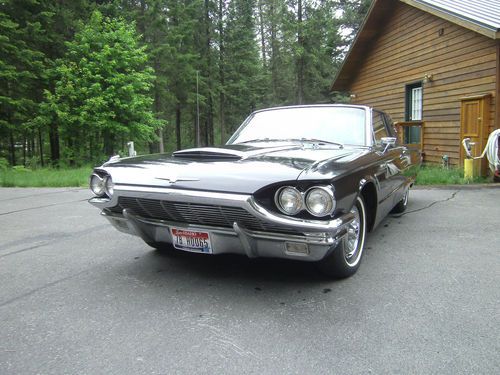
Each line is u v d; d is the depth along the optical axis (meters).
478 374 1.92
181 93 29.14
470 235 4.49
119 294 2.96
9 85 16.45
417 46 11.47
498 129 8.25
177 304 2.77
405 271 3.34
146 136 18.34
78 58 16.70
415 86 11.91
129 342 2.27
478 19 7.91
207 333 2.36
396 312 2.58
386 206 4.09
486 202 6.47
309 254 2.58
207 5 31.19
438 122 10.64
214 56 31.89
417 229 4.80
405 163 5.07
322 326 2.42
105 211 3.30
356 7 32.97
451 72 10.06
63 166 17.52
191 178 2.70
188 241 2.91
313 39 27.94
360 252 3.36
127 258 3.85
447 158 9.97
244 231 2.61
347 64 14.94
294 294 2.90
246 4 32.72
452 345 2.18
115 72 16.56
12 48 15.52
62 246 4.35
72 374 1.97
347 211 2.69
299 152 3.15
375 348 2.16
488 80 8.84
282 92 37.69
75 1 19.30
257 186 2.49
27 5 17.16
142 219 3.07
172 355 2.13
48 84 17.45
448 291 2.91
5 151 20.14
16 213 6.41
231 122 37.25
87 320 2.55
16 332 2.40
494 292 2.88
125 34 17.06
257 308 2.68
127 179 2.97
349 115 4.17
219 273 3.37
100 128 16.19
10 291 3.06
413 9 11.56
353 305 2.70
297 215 2.51
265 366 2.02
